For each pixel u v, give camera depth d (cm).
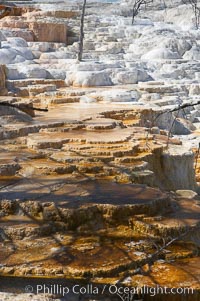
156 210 655
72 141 968
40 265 543
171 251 577
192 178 1003
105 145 938
